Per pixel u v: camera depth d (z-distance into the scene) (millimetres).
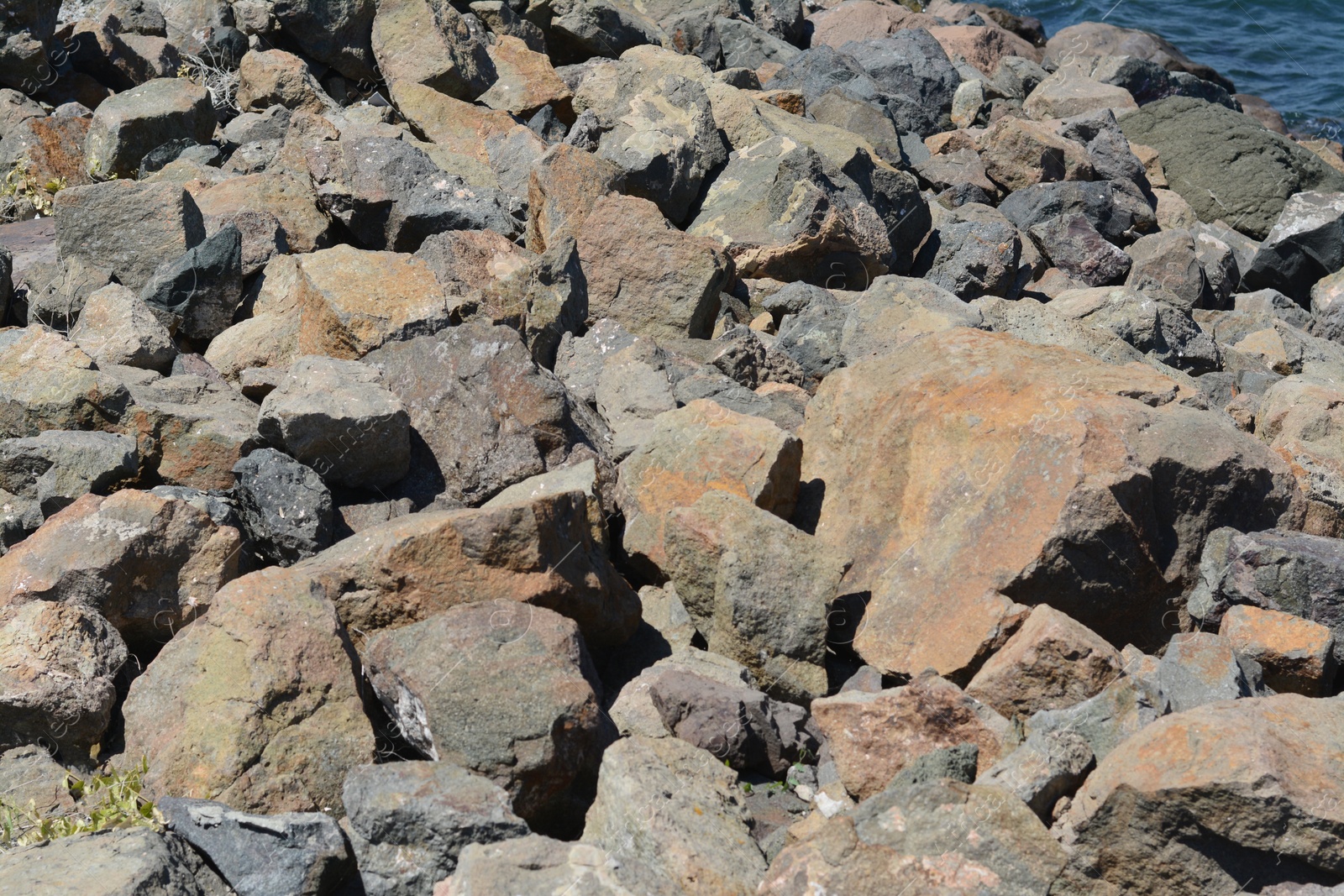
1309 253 11625
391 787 4133
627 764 4215
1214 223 13250
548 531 4930
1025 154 11633
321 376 6082
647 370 6922
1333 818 3779
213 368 6961
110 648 4934
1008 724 4504
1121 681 4492
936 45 14953
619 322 7969
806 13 19156
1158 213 12734
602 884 3830
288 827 4004
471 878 3814
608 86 10797
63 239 7609
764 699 4809
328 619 4738
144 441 6000
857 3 17969
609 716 4727
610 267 8016
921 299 8227
